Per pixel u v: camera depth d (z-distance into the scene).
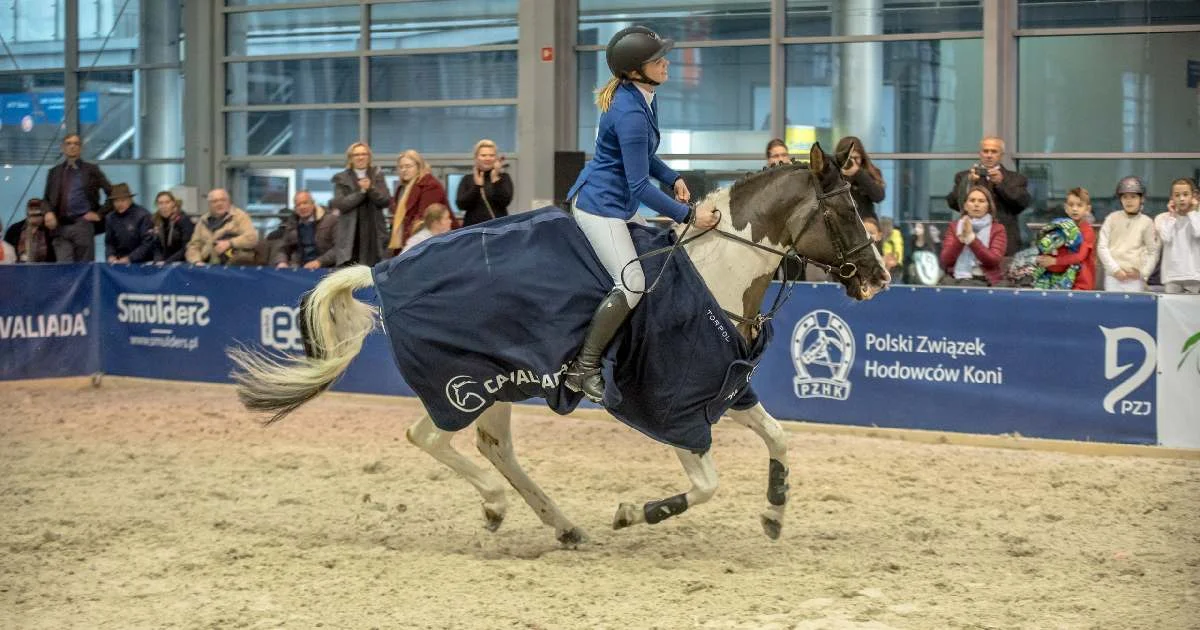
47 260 14.93
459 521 7.26
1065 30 13.58
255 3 17.41
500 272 5.99
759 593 5.69
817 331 10.20
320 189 17.22
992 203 10.53
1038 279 10.31
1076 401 9.45
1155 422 9.26
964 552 6.54
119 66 18.27
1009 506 7.70
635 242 6.00
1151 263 10.51
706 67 15.09
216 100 17.61
